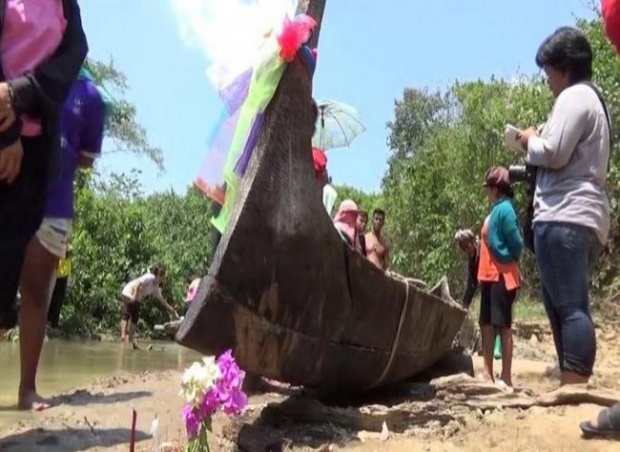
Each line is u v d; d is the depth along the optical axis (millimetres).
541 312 17594
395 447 4129
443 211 27609
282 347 4445
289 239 4305
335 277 4625
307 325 4539
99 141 5895
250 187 4176
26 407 5602
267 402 5512
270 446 4172
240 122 4500
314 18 4816
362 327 4945
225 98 4992
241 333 4195
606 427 4023
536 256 4973
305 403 4672
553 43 5125
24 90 3197
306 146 4477
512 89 25438
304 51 4457
